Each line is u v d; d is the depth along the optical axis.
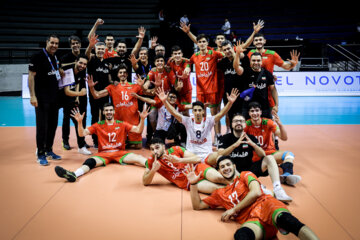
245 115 5.22
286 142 6.39
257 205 2.96
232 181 3.38
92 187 4.14
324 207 3.50
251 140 4.15
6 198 3.79
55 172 4.41
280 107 11.52
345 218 3.25
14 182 4.30
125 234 2.99
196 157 4.03
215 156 4.25
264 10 22.12
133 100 5.93
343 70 16.20
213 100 6.19
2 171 4.74
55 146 6.26
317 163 5.03
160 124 6.03
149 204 3.64
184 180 4.06
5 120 9.22
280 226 2.67
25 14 20.34
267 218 2.78
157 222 3.21
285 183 4.20
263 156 3.95
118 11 22.33
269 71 5.53
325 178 4.38
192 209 3.50
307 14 21.34
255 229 2.74
